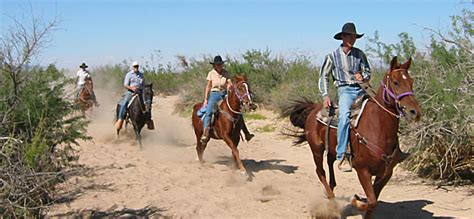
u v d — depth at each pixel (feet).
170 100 92.17
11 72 25.85
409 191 32.81
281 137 54.65
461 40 33.96
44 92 27.86
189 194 31.19
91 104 67.56
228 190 32.37
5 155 21.38
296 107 30.04
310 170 39.52
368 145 22.97
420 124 32.89
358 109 24.06
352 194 31.71
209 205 28.84
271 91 69.26
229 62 80.38
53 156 25.77
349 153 24.21
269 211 27.99
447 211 28.55
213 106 37.91
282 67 75.82
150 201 29.68
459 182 34.45
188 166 39.75
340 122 24.41
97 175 35.94
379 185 24.26
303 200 29.99
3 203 21.15
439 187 33.58
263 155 45.73
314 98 61.00
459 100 31.73
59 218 26.48
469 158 34.37
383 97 22.95
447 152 32.48
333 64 25.66
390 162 23.04
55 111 27.94
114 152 46.47
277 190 32.22
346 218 26.91
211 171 38.01
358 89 25.11
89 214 26.94
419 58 36.35
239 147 49.44
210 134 38.45
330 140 26.00
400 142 34.50
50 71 29.09
